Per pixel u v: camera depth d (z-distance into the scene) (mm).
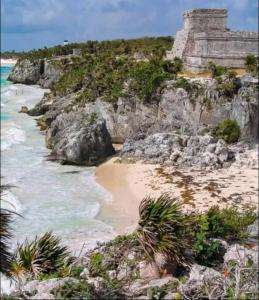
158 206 18859
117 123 66875
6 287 19922
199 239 20531
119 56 117000
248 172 49188
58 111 76938
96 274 18641
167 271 18609
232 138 59625
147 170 51094
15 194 42344
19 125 79250
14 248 30188
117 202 41469
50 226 35344
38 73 156625
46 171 51125
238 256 19453
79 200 41750
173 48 89500
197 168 50750
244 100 59812
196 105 63594
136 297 15914
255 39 74938
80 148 53188
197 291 15531
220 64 74062
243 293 14883
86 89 78062
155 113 66375
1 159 55500
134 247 20828
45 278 17281
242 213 33625
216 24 81062
